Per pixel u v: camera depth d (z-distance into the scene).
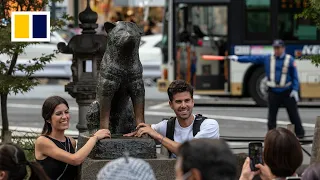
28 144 13.64
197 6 27.47
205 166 5.57
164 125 9.90
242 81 27.64
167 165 9.62
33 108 27.56
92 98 16.41
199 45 27.69
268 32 27.41
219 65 27.81
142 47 35.25
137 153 9.59
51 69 33.41
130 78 9.69
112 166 6.03
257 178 7.34
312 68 27.02
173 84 9.68
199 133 9.62
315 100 29.75
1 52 14.73
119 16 38.12
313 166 6.68
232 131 21.91
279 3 27.39
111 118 10.09
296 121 19.83
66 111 9.16
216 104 28.47
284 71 19.95
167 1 27.91
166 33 28.16
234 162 5.63
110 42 9.59
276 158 6.98
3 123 15.29
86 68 16.52
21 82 14.90
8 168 7.04
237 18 27.47
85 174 9.42
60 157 8.98
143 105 9.84
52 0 15.84
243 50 27.48
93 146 9.29
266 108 27.53
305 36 27.23
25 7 15.12
